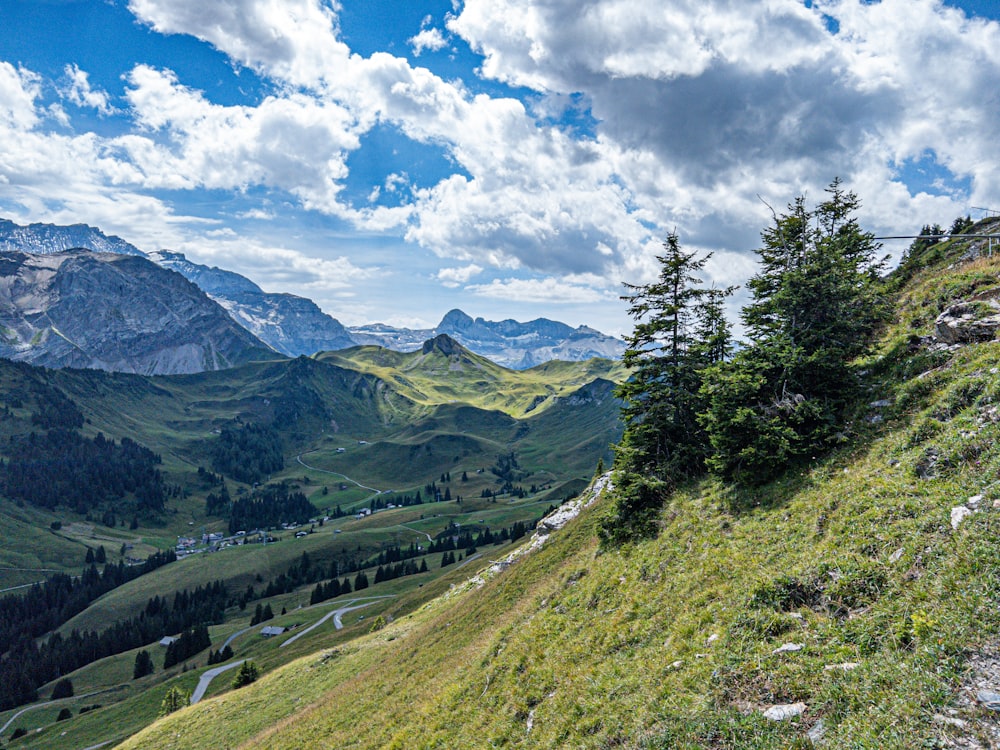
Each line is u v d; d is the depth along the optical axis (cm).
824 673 1173
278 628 16288
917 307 3044
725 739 1150
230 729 4806
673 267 3234
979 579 1155
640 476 3031
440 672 3034
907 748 907
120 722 10700
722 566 1928
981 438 1630
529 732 1745
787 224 3334
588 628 2189
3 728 13775
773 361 2706
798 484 2206
